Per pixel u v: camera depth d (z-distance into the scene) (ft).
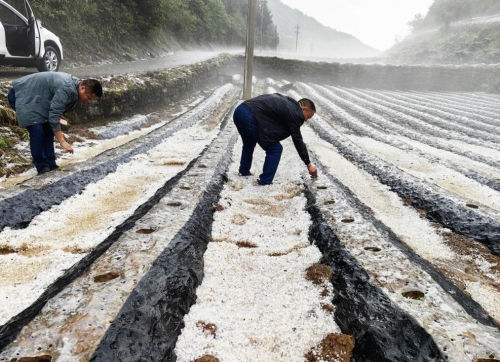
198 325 6.67
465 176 17.39
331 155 20.26
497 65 78.59
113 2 60.54
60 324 5.82
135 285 7.00
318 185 14.32
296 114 13.87
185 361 5.83
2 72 30.37
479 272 9.59
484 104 50.37
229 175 16.26
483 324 6.70
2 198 10.75
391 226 12.06
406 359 5.59
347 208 11.75
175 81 38.58
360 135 27.58
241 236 10.57
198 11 127.13
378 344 5.86
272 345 6.27
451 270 9.49
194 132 24.72
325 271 8.42
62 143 13.39
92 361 5.16
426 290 7.31
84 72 36.27
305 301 7.49
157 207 11.05
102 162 15.65
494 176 18.30
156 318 6.35
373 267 8.13
